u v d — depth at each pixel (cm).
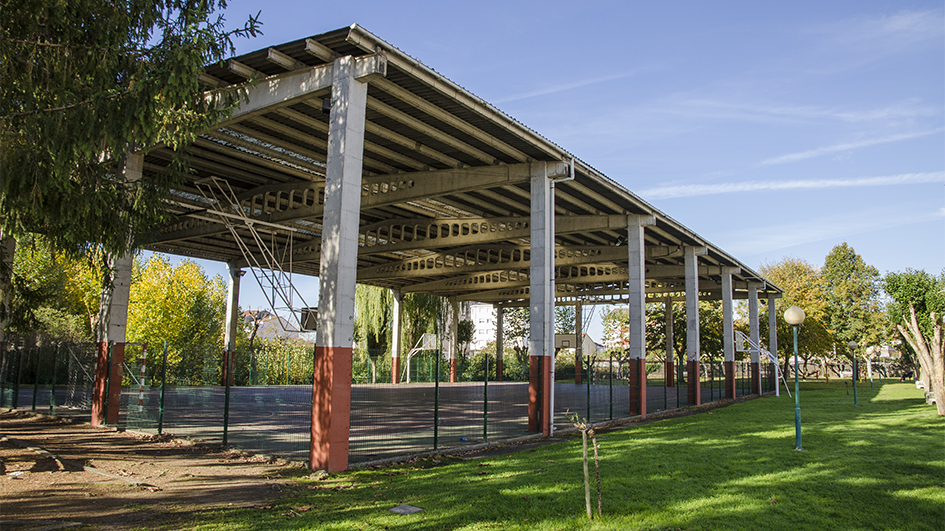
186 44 770
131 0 848
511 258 2911
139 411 1543
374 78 1019
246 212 2061
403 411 2039
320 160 1582
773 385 3634
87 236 931
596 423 1706
